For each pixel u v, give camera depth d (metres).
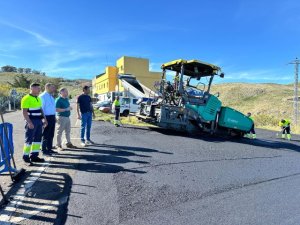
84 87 9.15
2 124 5.56
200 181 6.07
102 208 4.50
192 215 4.43
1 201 4.61
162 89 14.34
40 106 6.97
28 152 6.82
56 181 5.61
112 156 7.77
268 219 4.40
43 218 4.11
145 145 9.79
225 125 13.93
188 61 12.97
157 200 4.92
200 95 13.60
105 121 17.58
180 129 13.41
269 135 17.59
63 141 9.93
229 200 5.11
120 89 28.44
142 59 35.91
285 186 6.09
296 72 32.69
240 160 8.38
